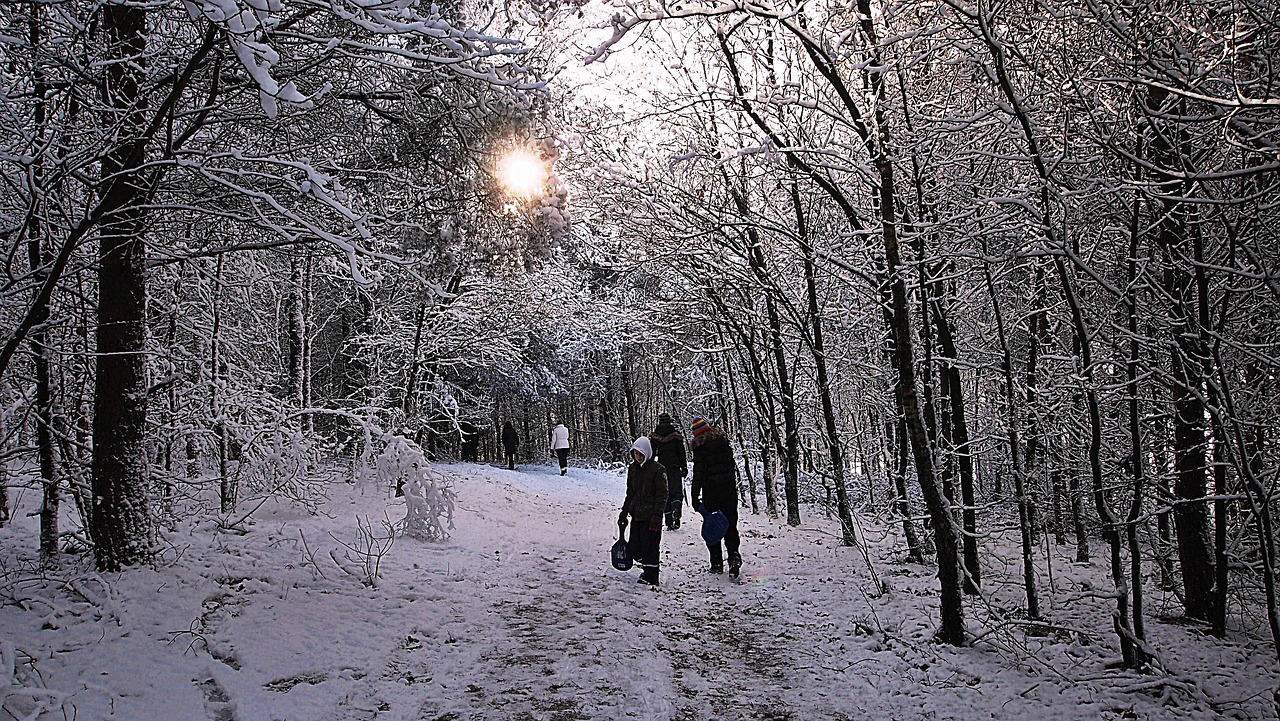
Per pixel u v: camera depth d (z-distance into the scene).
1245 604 7.21
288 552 7.81
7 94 5.32
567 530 11.77
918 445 5.76
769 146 7.06
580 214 12.73
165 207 5.46
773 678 5.07
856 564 9.41
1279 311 6.30
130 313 6.66
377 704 4.48
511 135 5.18
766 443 15.79
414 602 6.70
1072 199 6.02
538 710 4.44
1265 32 4.61
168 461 10.62
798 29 5.72
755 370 14.45
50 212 6.12
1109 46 5.41
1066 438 8.82
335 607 6.25
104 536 6.43
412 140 6.05
